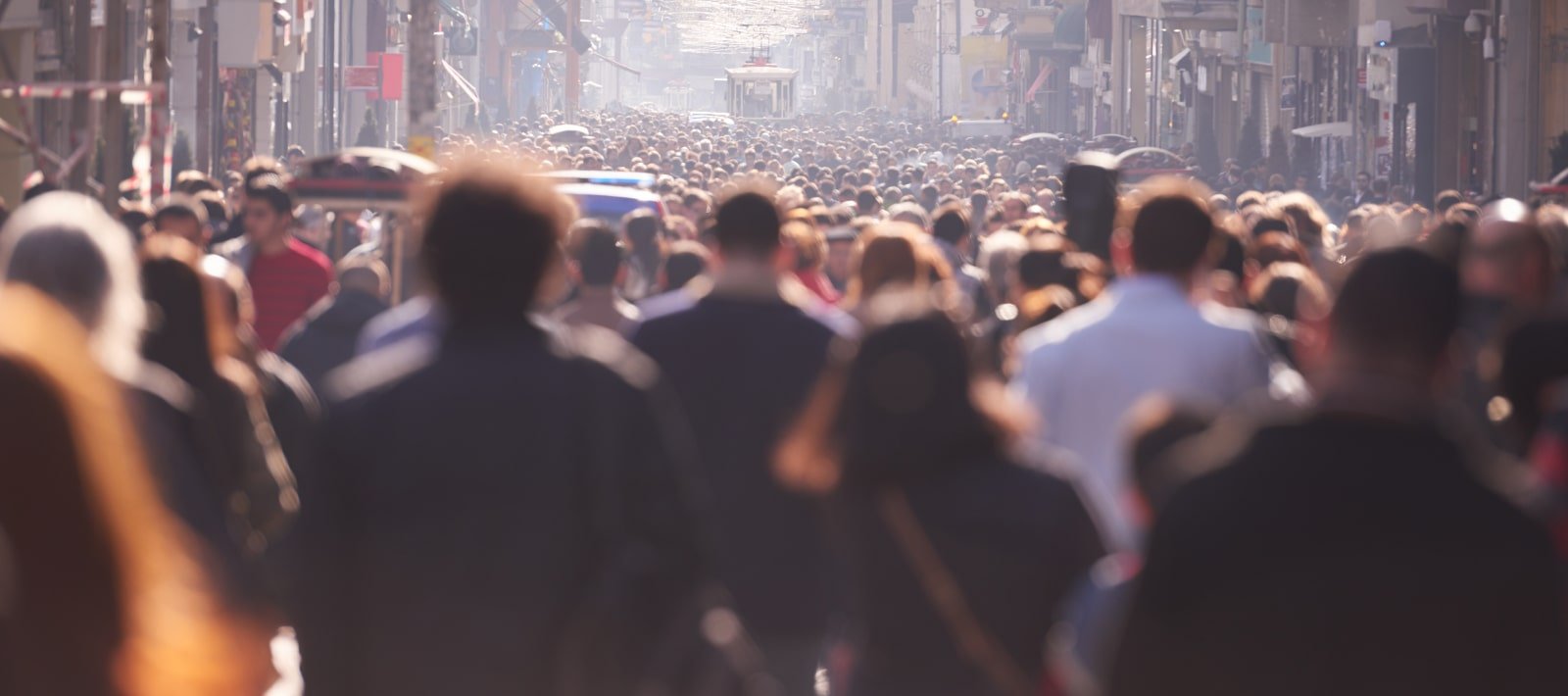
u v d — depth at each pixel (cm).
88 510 766
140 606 764
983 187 8619
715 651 1169
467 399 1182
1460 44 11888
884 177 10331
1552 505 1302
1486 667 973
